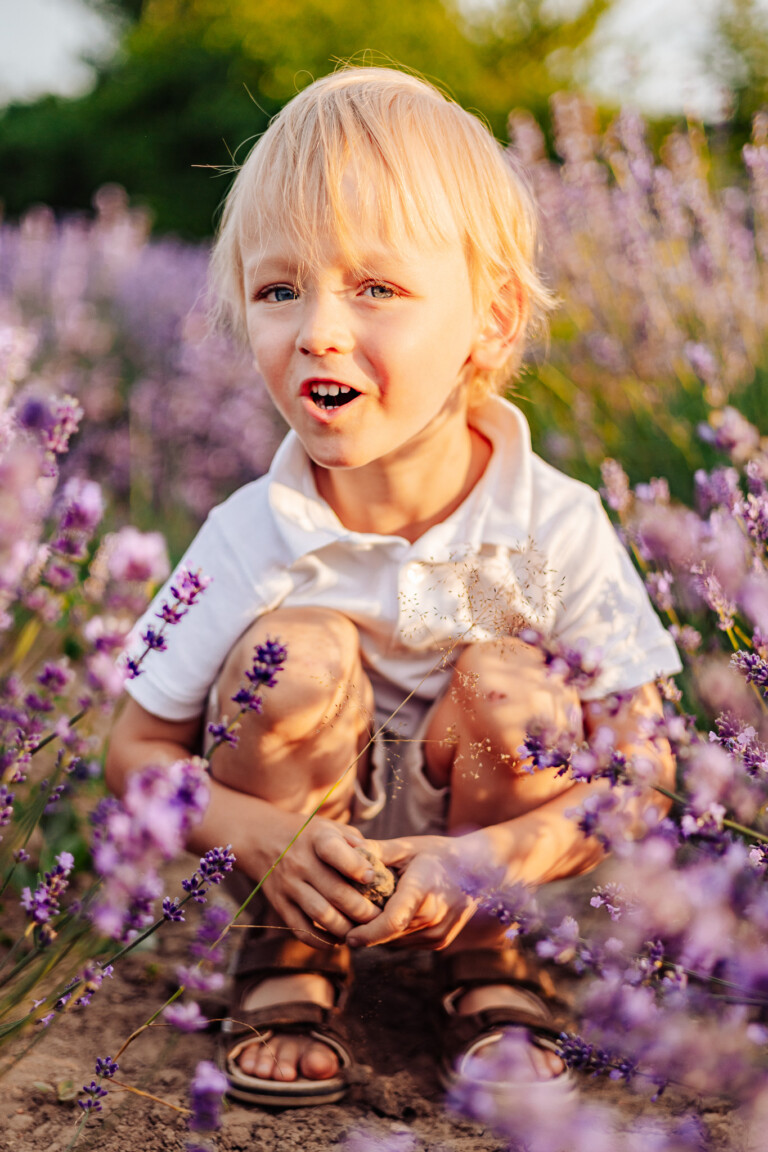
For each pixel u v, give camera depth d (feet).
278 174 4.29
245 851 4.23
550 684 4.38
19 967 3.56
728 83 16.87
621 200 8.83
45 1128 3.78
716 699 4.00
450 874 4.08
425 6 43.50
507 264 4.84
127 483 12.75
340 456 4.31
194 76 42.60
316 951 4.49
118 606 2.94
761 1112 3.05
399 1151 3.69
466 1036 4.27
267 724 4.25
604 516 5.08
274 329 4.31
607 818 3.34
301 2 42.39
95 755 5.35
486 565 4.72
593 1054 3.42
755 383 7.49
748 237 8.61
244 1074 4.14
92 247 16.62
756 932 3.11
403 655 4.84
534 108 39.86
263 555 4.81
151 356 15.43
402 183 4.26
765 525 4.23
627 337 9.03
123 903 2.53
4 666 4.94
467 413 5.17
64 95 51.49
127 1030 4.57
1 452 3.88
